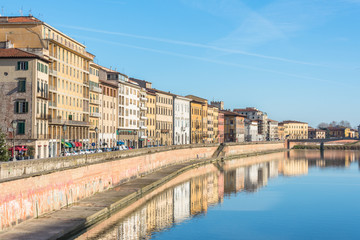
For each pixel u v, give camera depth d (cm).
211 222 6944
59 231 5297
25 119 9512
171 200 8762
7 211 5219
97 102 13400
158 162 13312
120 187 9212
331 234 6319
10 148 8488
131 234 5997
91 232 5981
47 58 10225
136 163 10944
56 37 10981
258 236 6172
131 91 16088
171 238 5969
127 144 15700
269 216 7425
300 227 6700
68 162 6969
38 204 5978
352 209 8069
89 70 13038
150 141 17962
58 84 10825
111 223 6525
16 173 5456
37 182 5931
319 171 15150
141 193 9050
